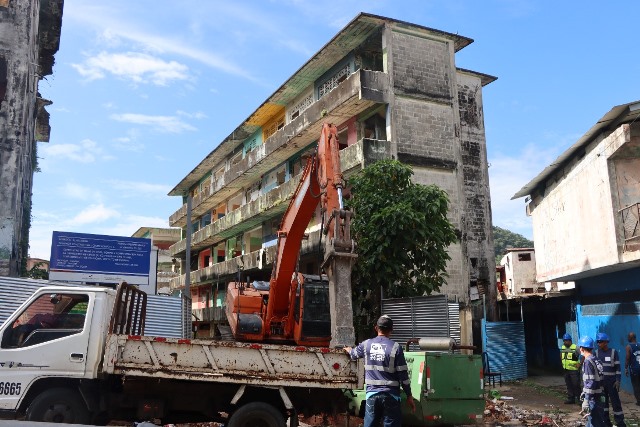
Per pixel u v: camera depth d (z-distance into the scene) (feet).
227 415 27.61
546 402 47.26
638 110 47.88
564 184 62.13
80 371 24.14
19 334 24.47
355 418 31.45
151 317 53.88
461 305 71.15
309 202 35.40
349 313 27.20
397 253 50.80
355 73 71.72
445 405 29.58
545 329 79.51
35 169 72.43
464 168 80.12
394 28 75.20
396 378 21.90
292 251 38.32
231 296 47.78
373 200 52.80
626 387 53.52
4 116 49.67
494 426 35.78
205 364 24.34
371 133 77.56
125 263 65.51
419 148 73.26
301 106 95.09
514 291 108.47
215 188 127.44
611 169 49.70
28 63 51.55
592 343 28.71
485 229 79.25
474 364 30.53
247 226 114.62
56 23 66.13
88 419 24.43
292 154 97.25
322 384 25.14
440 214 53.83
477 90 84.58
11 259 47.83
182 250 151.64
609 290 58.65
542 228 71.67
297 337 39.88
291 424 25.81
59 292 25.14
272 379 24.76
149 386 24.93
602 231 51.37
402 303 49.08
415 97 74.54
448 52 78.95
